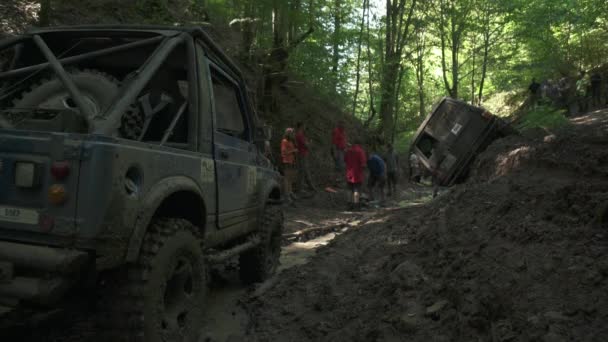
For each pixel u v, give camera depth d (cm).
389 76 2180
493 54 2488
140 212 261
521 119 839
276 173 588
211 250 397
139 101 329
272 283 490
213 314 413
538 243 319
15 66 384
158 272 271
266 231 502
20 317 321
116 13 1099
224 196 396
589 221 318
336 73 1502
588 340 215
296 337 346
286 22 1251
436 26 2436
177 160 308
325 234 880
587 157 450
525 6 2111
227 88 454
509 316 260
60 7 978
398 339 300
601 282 250
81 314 332
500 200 446
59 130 257
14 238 243
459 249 383
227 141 417
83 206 232
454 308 306
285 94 1636
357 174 1204
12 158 240
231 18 1233
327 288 434
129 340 257
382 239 578
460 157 1249
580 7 1950
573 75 2100
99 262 236
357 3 1984
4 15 839
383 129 2217
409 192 1616
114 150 241
